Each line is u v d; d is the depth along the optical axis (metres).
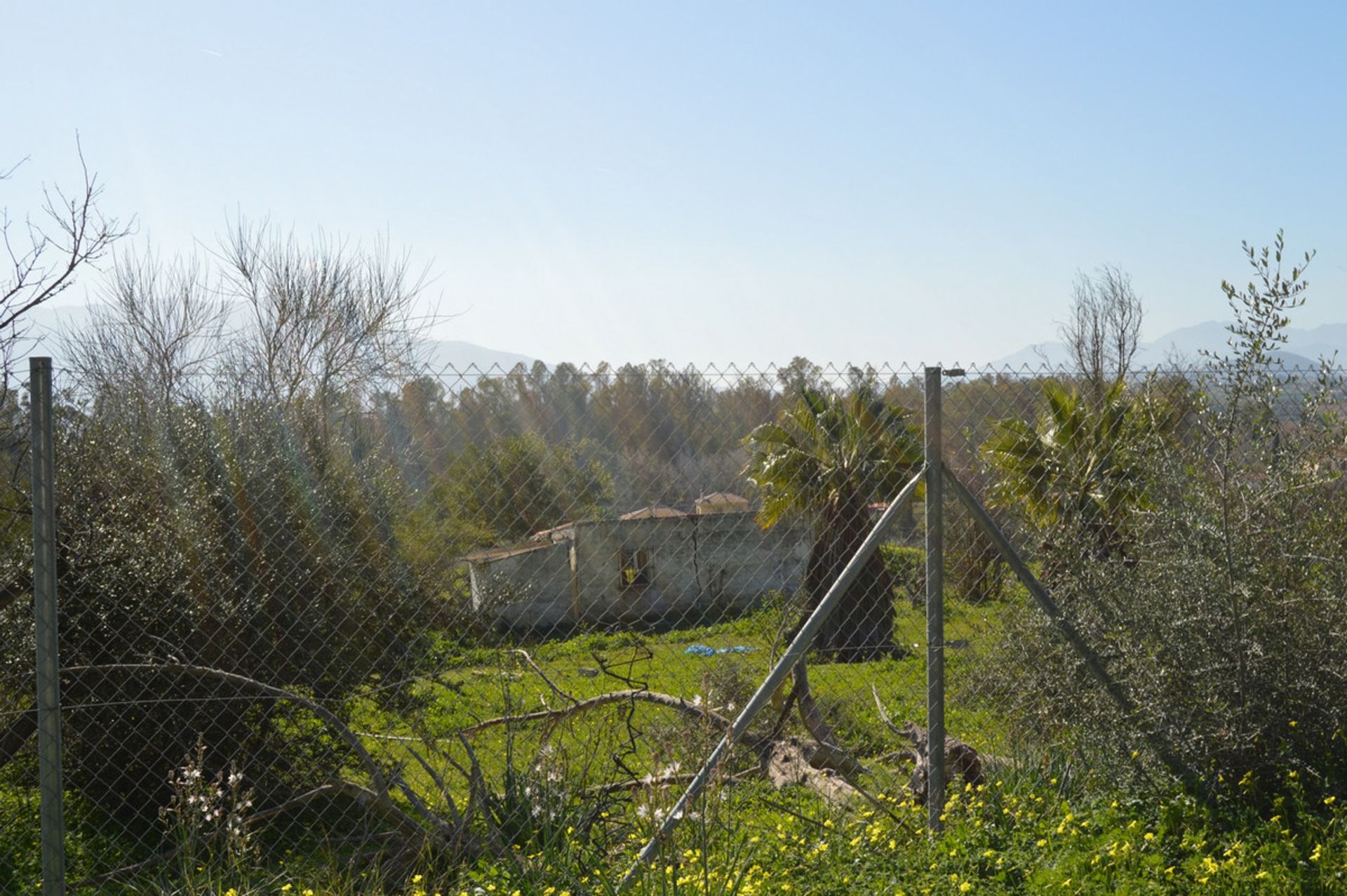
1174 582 4.76
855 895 3.87
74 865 4.79
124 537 5.60
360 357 16.17
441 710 6.23
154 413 6.08
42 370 3.30
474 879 3.80
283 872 4.13
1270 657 4.55
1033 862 4.09
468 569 6.48
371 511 6.28
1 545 4.89
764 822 4.63
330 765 5.64
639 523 10.74
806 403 5.84
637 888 3.60
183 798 4.37
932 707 4.53
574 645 7.36
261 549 6.09
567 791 4.47
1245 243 4.73
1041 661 5.18
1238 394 4.75
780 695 6.33
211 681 5.60
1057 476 5.26
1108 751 4.84
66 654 5.34
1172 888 3.86
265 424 6.42
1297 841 4.16
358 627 6.05
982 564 5.89
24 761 5.22
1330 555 4.71
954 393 5.41
